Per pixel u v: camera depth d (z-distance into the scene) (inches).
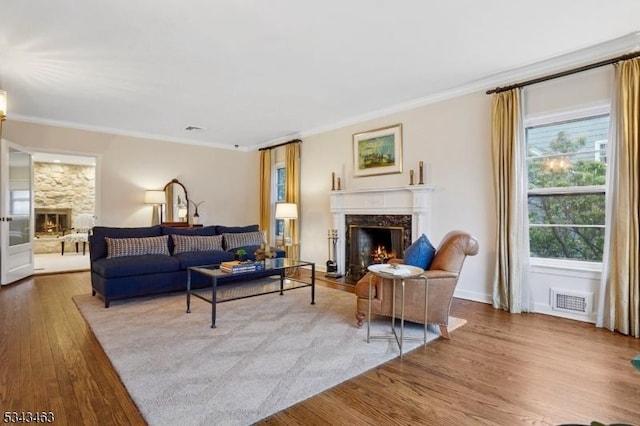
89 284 187.0
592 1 94.3
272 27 106.4
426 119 173.9
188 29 107.2
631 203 112.1
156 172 255.1
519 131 138.8
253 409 69.7
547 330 117.1
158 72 140.5
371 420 66.6
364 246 208.7
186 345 102.3
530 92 139.9
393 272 104.3
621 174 114.3
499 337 110.7
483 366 90.0
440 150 168.1
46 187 335.3
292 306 145.4
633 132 112.2
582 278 127.5
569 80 130.3
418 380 82.5
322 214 230.4
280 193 271.6
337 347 101.7
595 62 124.3
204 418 66.4
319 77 147.0
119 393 75.5
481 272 153.7
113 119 213.2
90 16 99.5
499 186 142.8
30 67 134.5
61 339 106.5
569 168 133.9
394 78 148.6
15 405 70.2
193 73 141.7
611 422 66.2
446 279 108.3
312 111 196.7
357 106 187.6
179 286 160.9
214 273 127.5
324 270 227.5
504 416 67.9
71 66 134.0
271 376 83.7
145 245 166.4
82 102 178.9
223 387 78.2
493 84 150.1
